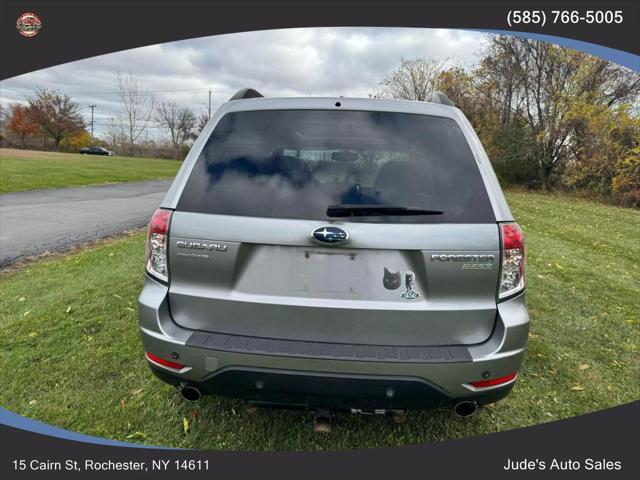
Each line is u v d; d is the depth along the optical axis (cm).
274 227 211
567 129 2161
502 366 210
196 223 219
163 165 4000
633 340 407
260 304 217
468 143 228
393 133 227
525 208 1571
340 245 207
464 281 209
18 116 6256
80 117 6894
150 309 223
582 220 1295
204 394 228
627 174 1831
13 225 927
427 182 216
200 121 6888
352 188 215
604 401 311
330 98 238
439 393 208
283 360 208
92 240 824
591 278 613
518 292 215
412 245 206
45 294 502
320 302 214
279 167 222
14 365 341
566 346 393
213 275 219
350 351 209
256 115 236
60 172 2316
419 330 212
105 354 358
